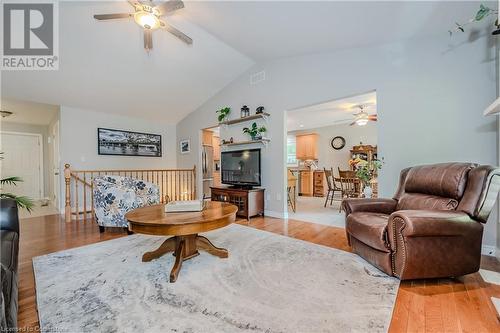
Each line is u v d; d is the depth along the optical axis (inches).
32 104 175.3
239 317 52.8
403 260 66.8
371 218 82.7
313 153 297.7
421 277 67.4
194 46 144.5
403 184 99.3
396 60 112.7
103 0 104.0
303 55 146.6
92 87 164.9
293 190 187.3
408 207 89.7
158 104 204.8
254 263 82.4
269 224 140.4
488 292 63.7
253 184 164.6
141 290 64.5
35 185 248.4
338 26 105.7
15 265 48.4
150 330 48.8
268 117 165.9
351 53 127.6
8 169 233.9
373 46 119.7
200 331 48.4
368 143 268.7
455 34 97.4
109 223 123.6
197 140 225.5
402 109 110.7
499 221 85.0
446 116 99.7
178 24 123.6
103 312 54.7
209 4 104.0
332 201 224.4
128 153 216.1
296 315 53.6
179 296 61.4
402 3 84.7
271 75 164.2
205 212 83.8
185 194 235.0
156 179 232.2
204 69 169.8
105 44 131.6
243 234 118.5
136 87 175.6
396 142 112.2
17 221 61.4
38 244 104.9
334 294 62.4
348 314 54.0
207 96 207.6
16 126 238.1
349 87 128.3
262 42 134.8
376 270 76.7
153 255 84.7
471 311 55.3
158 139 237.5
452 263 68.1
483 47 91.5
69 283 68.5
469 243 69.2
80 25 117.8
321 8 94.3
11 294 43.9
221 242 105.6
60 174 178.2
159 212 84.2
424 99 105.0
